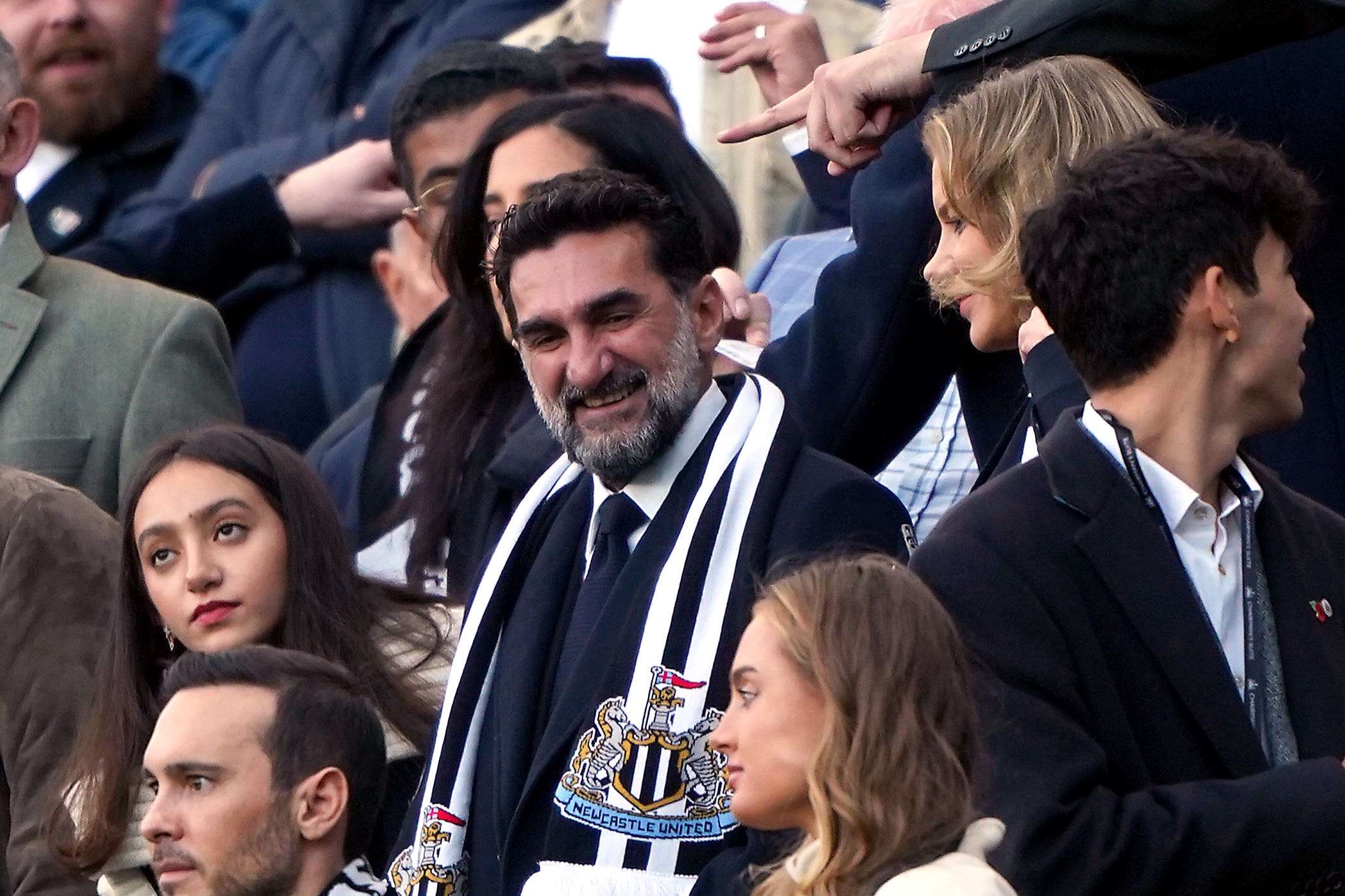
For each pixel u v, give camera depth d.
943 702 9.62
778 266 19.50
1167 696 10.39
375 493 17.97
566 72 19.89
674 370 12.96
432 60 19.34
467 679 13.12
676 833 11.88
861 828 9.36
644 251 13.04
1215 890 9.85
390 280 21.44
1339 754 10.55
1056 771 10.06
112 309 18.64
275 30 23.97
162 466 14.91
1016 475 10.90
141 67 23.52
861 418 15.22
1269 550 10.92
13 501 15.70
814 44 19.41
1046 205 11.05
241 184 22.03
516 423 16.78
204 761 12.59
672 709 12.06
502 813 12.52
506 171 16.75
